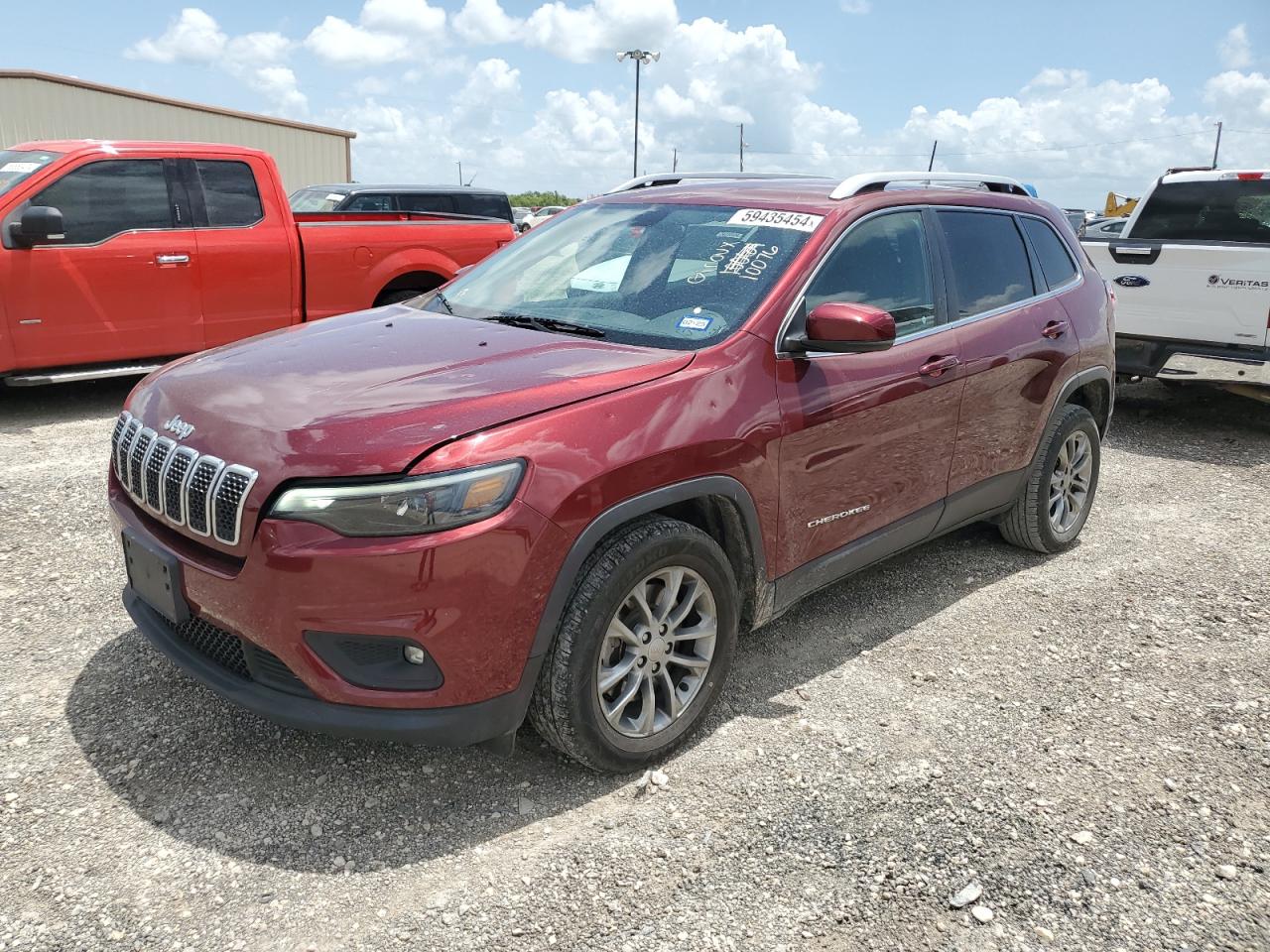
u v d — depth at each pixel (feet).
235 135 81.20
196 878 8.06
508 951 7.45
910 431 12.19
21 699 10.46
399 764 9.74
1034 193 16.37
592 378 9.27
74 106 72.90
